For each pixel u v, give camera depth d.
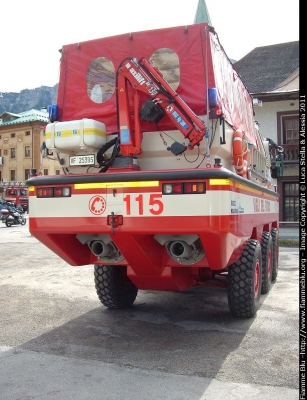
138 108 5.00
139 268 5.15
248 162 6.12
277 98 22.97
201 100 4.98
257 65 28.62
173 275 5.25
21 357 4.53
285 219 22.89
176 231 4.39
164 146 5.01
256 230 6.36
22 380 3.95
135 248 4.77
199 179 4.34
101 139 5.14
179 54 5.14
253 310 5.73
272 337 5.09
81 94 5.63
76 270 10.15
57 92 5.77
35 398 3.59
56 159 5.58
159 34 5.25
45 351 4.70
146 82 4.91
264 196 7.56
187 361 4.36
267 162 8.59
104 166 5.15
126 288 6.50
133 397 3.58
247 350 4.67
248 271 5.61
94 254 5.34
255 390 3.68
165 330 5.46
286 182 22.95
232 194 4.57
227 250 4.57
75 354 4.60
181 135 4.96
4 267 10.60
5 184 62.09
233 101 5.87
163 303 6.97
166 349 4.73
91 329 5.52
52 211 4.95
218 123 4.89
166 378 3.95
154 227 4.46
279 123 23.16
